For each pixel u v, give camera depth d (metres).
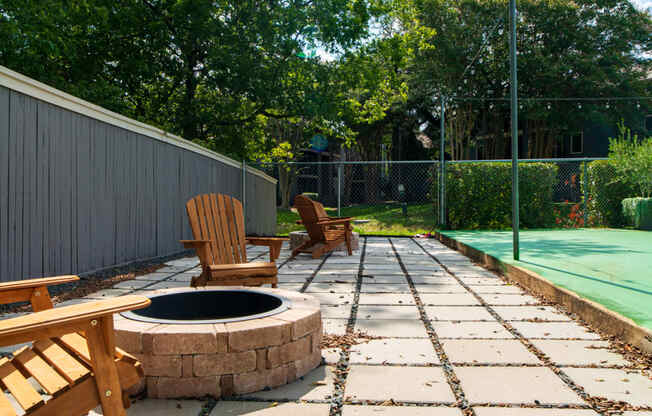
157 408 2.05
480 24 21.50
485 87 22.83
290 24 11.24
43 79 7.84
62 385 1.48
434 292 4.65
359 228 13.44
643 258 6.18
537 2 21.20
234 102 12.05
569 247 7.66
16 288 1.90
